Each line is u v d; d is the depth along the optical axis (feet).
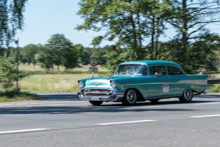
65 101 53.21
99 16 84.02
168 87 46.11
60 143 19.13
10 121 28.32
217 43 87.30
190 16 86.74
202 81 49.78
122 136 21.20
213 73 80.12
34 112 35.58
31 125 25.93
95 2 83.10
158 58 86.74
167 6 75.82
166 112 34.81
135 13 80.53
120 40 86.63
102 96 42.29
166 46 86.89
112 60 87.51
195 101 50.49
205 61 87.61
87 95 43.70
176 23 81.10
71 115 32.40
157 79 45.06
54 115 32.53
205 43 86.74
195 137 20.90
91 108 39.68
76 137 20.88
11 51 65.92
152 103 47.37
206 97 59.77
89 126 25.20
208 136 21.25
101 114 33.14
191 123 26.71
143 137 20.86
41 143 19.13
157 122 27.17
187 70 86.89
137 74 44.91
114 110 37.04
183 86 47.73
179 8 79.25
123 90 42.29
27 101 54.19
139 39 84.99
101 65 90.94
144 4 76.54
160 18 78.79
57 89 99.45
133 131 22.99
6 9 62.18
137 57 84.79
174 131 23.02
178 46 86.22
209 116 31.09
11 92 62.59
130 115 32.19
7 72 90.94
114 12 79.71
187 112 34.81
